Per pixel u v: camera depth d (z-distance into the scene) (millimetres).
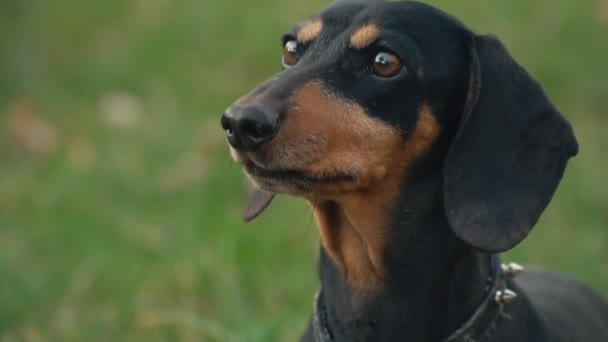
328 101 6062
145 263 10164
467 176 6102
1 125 14086
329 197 6199
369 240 6250
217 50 15805
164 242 10352
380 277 6277
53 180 12320
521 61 14984
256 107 5840
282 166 5953
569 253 10750
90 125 14070
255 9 16609
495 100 6117
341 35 6301
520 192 6094
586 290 8008
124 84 15141
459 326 6223
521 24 15727
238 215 11250
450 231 6227
